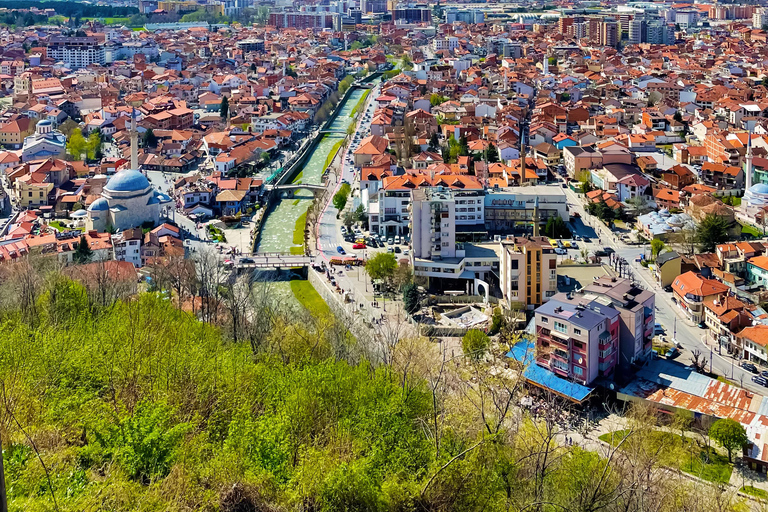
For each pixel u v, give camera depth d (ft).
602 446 471.21
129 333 403.13
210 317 598.34
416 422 346.54
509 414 438.40
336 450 311.27
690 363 599.57
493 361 582.35
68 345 366.02
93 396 323.16
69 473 255.29
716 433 468.34
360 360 465.47
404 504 284.00
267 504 264.93
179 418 312.91
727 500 397.39
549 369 562.25
